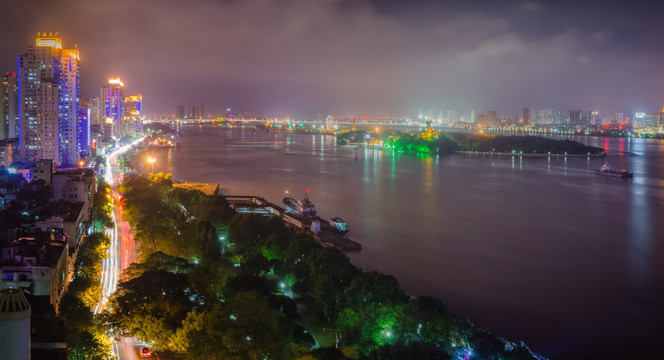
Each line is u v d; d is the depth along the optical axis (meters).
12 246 174.25
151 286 159.25
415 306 156.50
